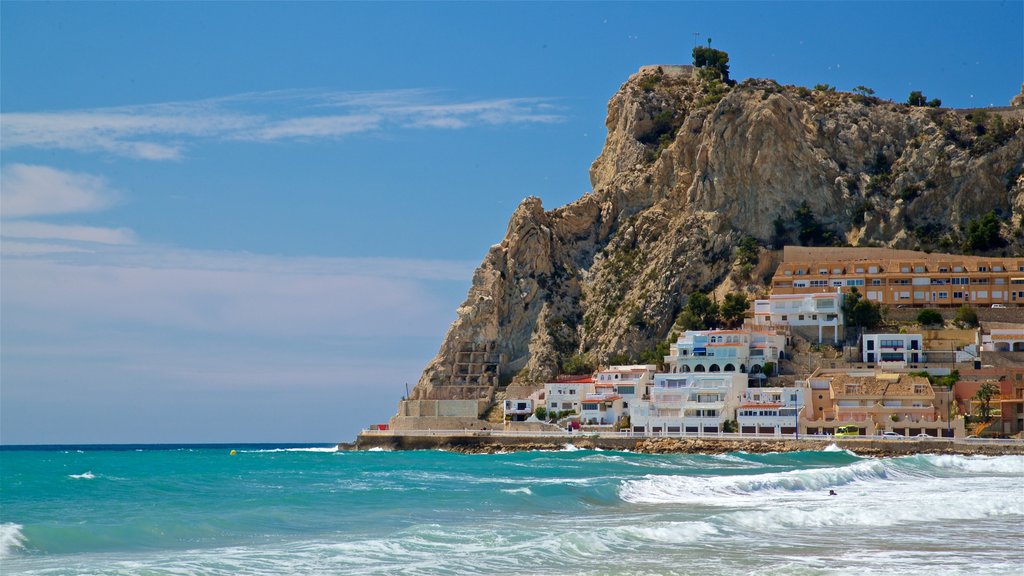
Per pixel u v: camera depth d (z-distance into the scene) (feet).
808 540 286.46
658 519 325.01
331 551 252.21
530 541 269.85
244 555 246.27
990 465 562.66
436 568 237.86
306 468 583.17
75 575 217.15
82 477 490.49
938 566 247.70
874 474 488.44
